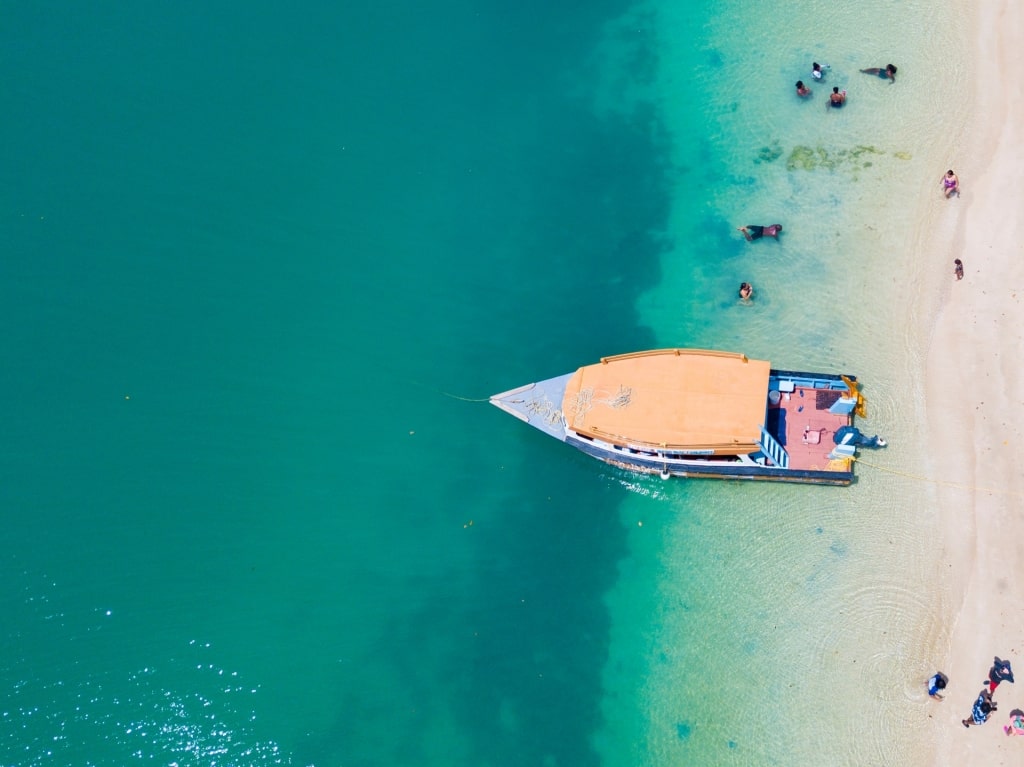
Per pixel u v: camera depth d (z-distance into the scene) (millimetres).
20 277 41344
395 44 47031
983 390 37531
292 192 43625
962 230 40406
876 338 39031
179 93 45406
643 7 47438
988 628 34375
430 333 41062
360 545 37656
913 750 33375
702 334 40062
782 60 45062
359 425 39469
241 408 39656
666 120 44719
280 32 47031
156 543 37375
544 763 34562
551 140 44781
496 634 36406
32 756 34438
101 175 43531
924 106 43062
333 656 36062
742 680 34844
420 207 43469
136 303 41250
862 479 36688
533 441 38812
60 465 38312
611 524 37500
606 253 42125
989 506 35906
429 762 34719
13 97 44781
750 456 36094
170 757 34562
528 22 47594
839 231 41188
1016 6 44375
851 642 34812
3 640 35688
